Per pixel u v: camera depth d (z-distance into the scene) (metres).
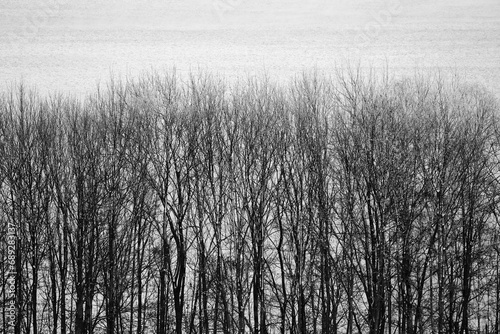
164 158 29.52
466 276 28.02
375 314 26.52
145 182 28.70
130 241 28.23
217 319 28.77
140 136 29.12
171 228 27.84
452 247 28.52
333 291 27.59
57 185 27.84
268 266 28.28
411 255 26.77
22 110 29.53
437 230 27.66
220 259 28.38
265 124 29.61
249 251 28.45
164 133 29.09
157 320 28.84
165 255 28.16
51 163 28.55
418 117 28.94
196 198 28.89
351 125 29.19
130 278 29.53
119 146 29.11
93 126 29.44
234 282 28.61
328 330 27.41
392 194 26.88
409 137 28.23
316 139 28.69
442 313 27.17
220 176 28.66
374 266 26.73
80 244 27.05
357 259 27.25
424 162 28.23
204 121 29.83
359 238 27.50
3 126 29.89
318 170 28.22
